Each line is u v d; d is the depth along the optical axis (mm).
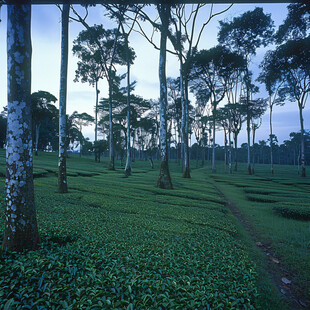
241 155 127875
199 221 9742
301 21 27094
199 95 46812
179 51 29625
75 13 22406
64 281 3947
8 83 4984
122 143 54969
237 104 45281
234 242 7641
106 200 12164
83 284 3922
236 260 6051
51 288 3758
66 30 14859
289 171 64125
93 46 37469
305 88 42469
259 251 7676
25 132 5098
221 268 5262
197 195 16828
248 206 15656
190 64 34750
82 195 13023
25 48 5023
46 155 51594
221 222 10125
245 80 45656
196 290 4000
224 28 37156
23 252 4848
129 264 4816
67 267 4371
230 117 48969
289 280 5855
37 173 20109
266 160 136000
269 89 45719
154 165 61219
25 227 5094
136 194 15039
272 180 36781
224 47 34781
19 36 4918
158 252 5832
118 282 4016
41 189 13719
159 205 12312
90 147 52281
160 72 20078
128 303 3465
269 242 8859
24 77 5043
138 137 78125
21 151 5051
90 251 5375
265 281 5363
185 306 3561
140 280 4086
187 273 4836
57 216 8312
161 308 3455
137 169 45625
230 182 30219
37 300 3355
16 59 4926
